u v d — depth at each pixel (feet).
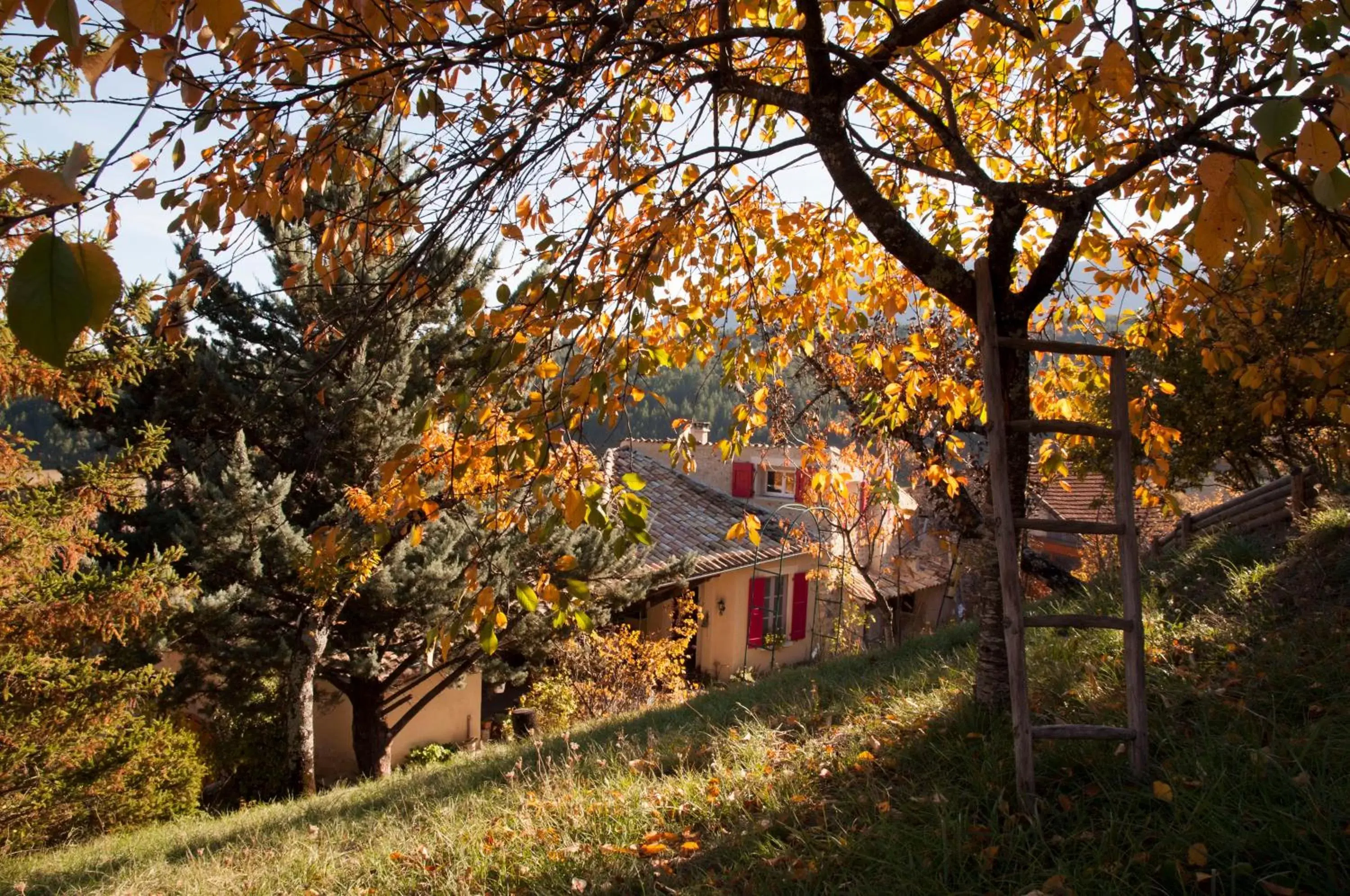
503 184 10.41
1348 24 8.40
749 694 26.37
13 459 26.35
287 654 36.24
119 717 29.27
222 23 4.31
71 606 26.35
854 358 19.89
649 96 14.78
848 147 13.35
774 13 15.93
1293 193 11.51
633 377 11.12
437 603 38.91
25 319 3.43
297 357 11.35
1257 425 33.83
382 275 11.21
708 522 64.28
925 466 24.70
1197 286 14.40
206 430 38.83
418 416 10.01
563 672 47.73
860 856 10.87
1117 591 21.58
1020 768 11.19
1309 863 8.77
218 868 17.67
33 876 21.21
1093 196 12.02
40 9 4.24
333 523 35.99
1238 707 12.53
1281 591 17.10
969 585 42.01
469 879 13.38
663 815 14.35
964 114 18.24
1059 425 11.84
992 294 11.98
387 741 44.11
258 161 10.50
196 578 29.55
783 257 18.12
